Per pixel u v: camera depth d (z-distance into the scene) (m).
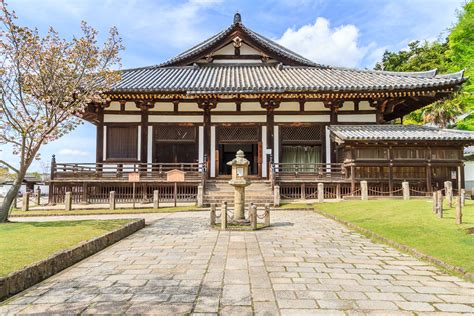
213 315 3.46
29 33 8.48
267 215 9.61
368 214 10.16
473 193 19.52
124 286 4.39
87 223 8.62
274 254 6.20
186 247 6.84
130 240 7.61
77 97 10.20
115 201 15.22
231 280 4.64
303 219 10.97
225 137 19.33
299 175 17.12
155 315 3.47
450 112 29.53
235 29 22.11
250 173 22.05
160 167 17.02
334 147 18.81
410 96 17.69
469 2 22.23
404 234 7.31
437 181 15.77
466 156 24.03
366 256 6.05
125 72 21.98
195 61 23.14
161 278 4.73
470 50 22.81
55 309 3.63
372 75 20.42
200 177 16.83
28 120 8.94
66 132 9.55
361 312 3.55
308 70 22.36
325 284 4.47
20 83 8.66
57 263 5.08
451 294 4.11
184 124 19.23
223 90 17.25
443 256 5.54
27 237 6.46
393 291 4.21
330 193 16.75
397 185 15.80
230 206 14.67
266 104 19.11
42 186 24.55
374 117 19.02
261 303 3.79
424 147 15.66
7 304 3.78
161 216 11.89
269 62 23.14
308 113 19.19
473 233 6.69
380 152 15.70
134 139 19.22
